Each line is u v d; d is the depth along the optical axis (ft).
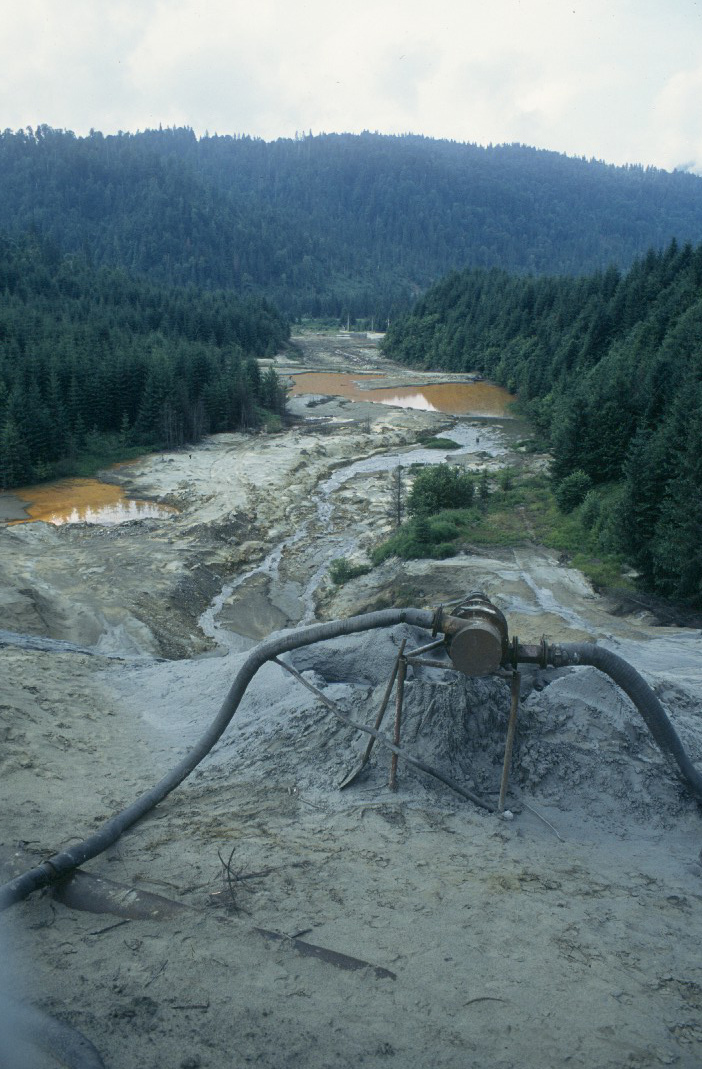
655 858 34.19
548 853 34.09
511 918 28.63
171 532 188.03
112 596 144.46
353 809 37.29
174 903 28.40
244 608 154.51
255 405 350.02
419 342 574.56
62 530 189.78
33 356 293.84
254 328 583.17
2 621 119.34
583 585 134.21
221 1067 20.58
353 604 145.69
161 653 128.47
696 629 109.50
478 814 37.01
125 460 276.62
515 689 37.22
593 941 27.45
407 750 40.09
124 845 34.32
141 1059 20.67
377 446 303.48
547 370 387.34
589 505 167.43
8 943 25.89
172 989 23.65
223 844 34.24
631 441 147.43
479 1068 21.03
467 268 623.77
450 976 24.98
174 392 305.12
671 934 28.25
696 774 37.93
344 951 25.99
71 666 68.59
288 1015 22.72
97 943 26.07
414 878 31.32
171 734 52.90
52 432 257.75
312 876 31.24
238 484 236.84
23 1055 20.36
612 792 38.29
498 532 170.19
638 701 36.86
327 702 41.73
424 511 195.11
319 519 213.66
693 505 121.90
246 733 48.42
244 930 26.89
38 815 37.14
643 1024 23.18
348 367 547.90
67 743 48.93
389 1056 21.31
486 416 379.55
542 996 24.22
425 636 52.26
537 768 39.32
